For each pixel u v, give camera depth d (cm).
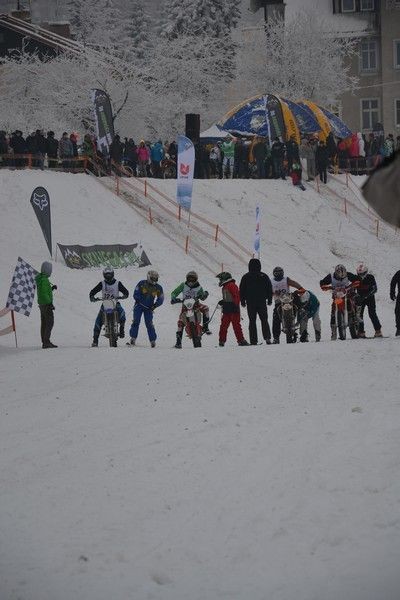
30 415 3077
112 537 1920
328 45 15488
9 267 6956
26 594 1652
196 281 5028
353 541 1828
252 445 2552
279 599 1588
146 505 2108
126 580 1705
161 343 5738
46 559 1814
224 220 9106
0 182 8025
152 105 13650
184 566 1764
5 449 2647
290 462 2372
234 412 2961
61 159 8744
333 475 2241
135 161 9394
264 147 10200
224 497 2133
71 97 12875
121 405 3155
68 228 7869
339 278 5044
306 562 1742
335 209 10156
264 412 2948
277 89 15338
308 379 3469
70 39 16125
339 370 3625
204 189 9500
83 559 1805
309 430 2684
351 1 16150
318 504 2047
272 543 1848
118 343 5688
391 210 983
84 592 1656
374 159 10925
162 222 8538
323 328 6625
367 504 2027
